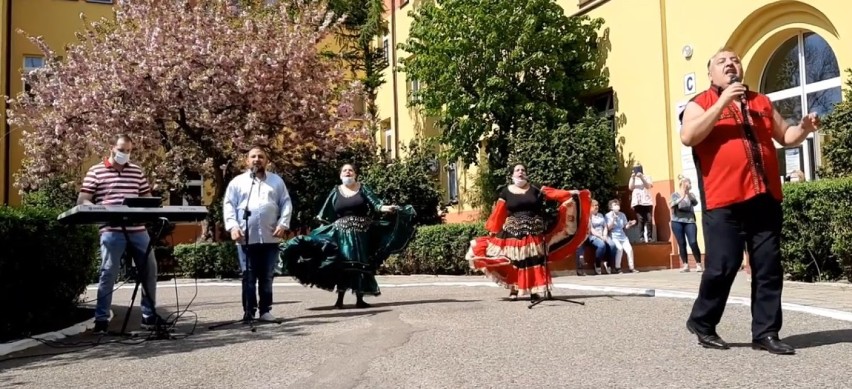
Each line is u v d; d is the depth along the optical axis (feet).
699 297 19.24
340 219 31.91
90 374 18.80
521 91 57.16
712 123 18.01
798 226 33.50
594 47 58.23
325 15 75.97
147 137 61.57
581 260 48.73
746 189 18.07
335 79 69.62
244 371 18.48
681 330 22.13
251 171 28.43
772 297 18.44
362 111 80.38
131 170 27.32
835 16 41.98
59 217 24.59
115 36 64.75
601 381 16.02
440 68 58.80
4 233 23.94
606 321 24.53
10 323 24.58
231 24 66.59
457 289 39.27
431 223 63.36
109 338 24.82
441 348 20.52
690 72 50.49
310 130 65.62
